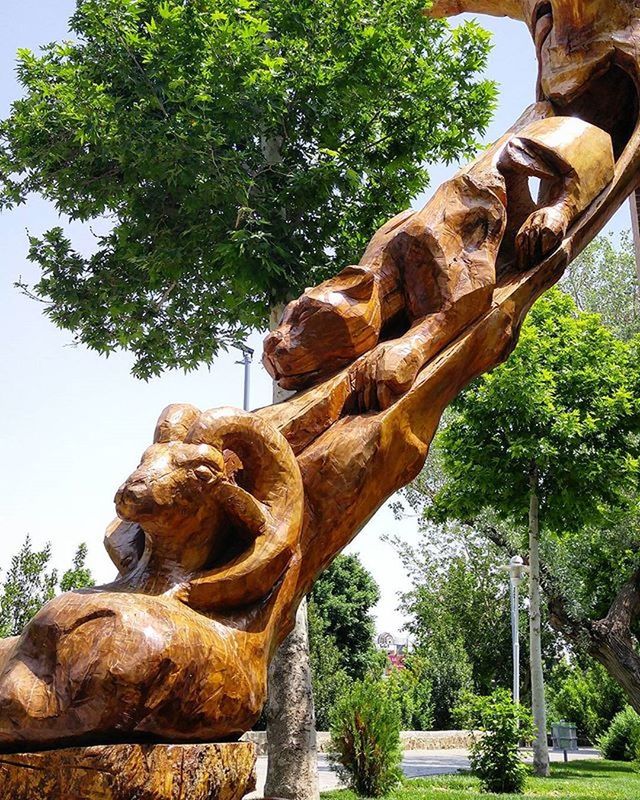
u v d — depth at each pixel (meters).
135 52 9.02
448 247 3.05
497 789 10.98
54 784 1.87
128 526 2.49
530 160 3.45
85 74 9.35
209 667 2.01
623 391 12.59
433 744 21.88
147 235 10.41
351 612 27.50
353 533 2.63
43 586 12.78
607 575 16.55
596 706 25.17
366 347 2.89
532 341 12.73
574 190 3.43
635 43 3.88
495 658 26.34
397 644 42.38
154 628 1.94
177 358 11.61
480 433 13.02
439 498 13.84
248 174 9.41
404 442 2.72
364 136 9.60
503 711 11.26
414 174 10.19
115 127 8.89
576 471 12.49
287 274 8.99
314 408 2.71
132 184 9.70
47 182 10.26
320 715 20.00
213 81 8.62
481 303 3.03
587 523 13.25
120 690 1.86
